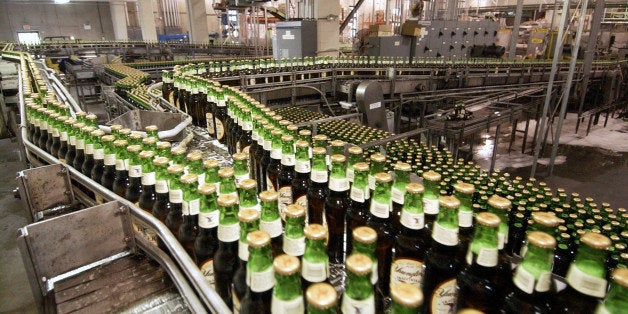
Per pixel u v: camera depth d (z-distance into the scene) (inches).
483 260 25.3
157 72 247.9
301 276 23.7
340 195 39.5
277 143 45.6
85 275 38.6
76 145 54.5
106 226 40.8
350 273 20.1
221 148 72.7
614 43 442.3
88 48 360.5
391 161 95.5
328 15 229.3
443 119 149.9
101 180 52.4
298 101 176.1
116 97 146.0
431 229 33.0
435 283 30.2
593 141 252.4
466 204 30.1
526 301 24.8
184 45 399.5
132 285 36.9
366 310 20.1
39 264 36.4
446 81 218.2
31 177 50.6
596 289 21.8
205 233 35.3
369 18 525.3
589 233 22.4
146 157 41.6
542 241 21.8
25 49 327.6
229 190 36.7
